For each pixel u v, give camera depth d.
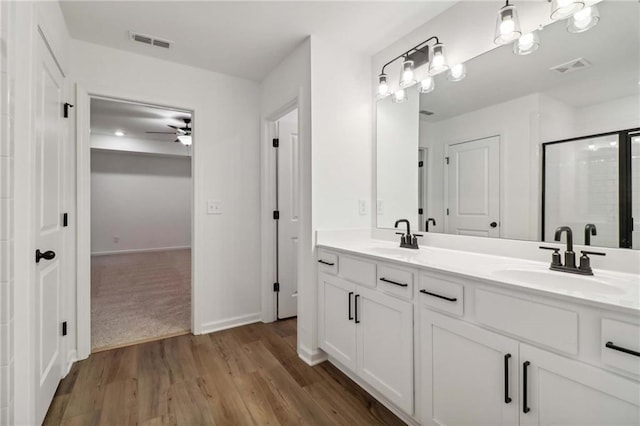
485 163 1.74
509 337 1.10
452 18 1.89
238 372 2.03
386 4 1.86
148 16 1.96
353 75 2.40
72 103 2.18
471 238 1.80
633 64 1.23
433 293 1.37
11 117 1.15
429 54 2.00
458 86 1.87
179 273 4.93
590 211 1.33
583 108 1.36
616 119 1.27
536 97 1.52
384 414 1.62
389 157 2.34
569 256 1.28
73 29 2.09
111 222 6.74
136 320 2.93
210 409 1.65
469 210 1.82
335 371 2.05
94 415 1.59
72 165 2.16
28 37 1.28
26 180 1.28
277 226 3.02
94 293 3.80
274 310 2.99
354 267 1.84
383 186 2.39
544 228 1.49
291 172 3.10
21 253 1.26
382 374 1.64
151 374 1.99
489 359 1.16
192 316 2.67
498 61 1.67
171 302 3.47
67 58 2.08
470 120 1.81
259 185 3.00
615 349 0.85
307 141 2.24
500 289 1.12
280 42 2.29
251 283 2.95
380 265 1.66
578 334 0.93
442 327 1.34
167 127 5.23
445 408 1.33
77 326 2.17
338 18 2.00
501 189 1.66
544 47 1.49
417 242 2.12
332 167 2.29
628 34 1.24
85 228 2.21
